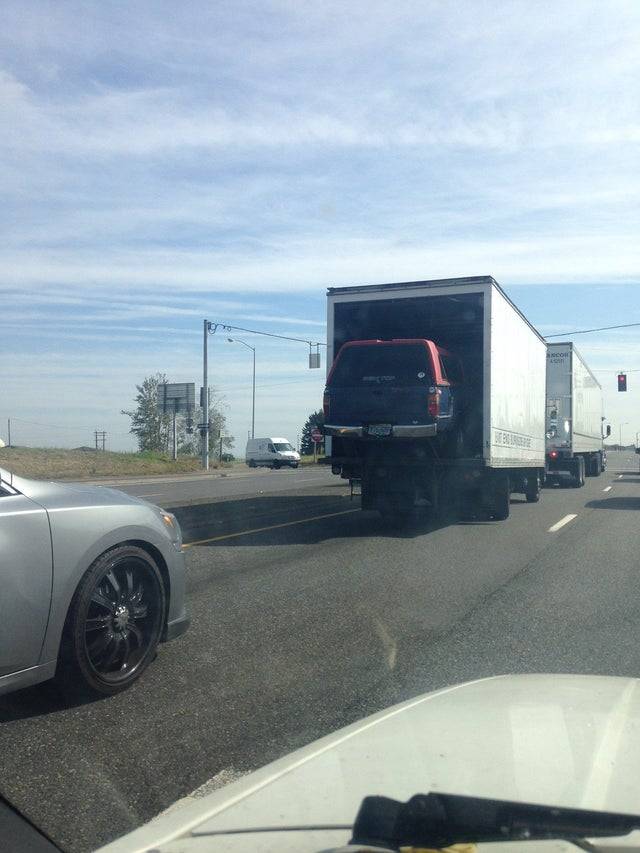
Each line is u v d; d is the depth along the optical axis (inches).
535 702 115.6
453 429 555.2
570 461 1105.4
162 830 87.4
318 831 82.9
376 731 106.4
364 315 605.0
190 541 510.9
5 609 183.3
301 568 414.3
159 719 201.0
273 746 185.5
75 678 203.3
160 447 3503.9
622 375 1856.5
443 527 593.9
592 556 459.2
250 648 266.4
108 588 212.1
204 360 2016.5
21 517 189.9
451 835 78.4
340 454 563.2
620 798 83.2
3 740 187.2
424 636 284.0
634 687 125.0
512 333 618.5
